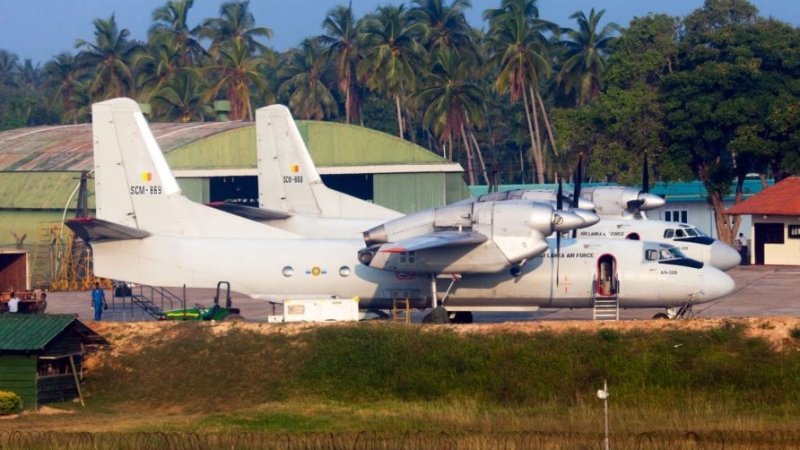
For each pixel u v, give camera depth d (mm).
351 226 190625
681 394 120062
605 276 150875
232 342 135250
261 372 130375
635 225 176375
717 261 172750
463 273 149125
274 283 155375
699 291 149375
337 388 126875
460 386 124812
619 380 122500
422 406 121688
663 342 126125
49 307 197375
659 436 101125
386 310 157375
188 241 156875
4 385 125750
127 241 156500
